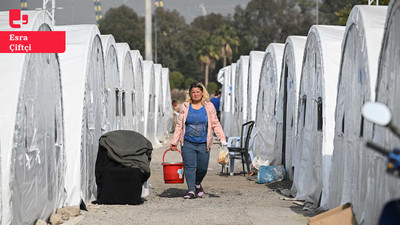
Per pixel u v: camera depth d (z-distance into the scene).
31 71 11.21
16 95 10.27
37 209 11.55
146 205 15.14
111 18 131.12
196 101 16.31
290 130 19.58
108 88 19.16
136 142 15.62
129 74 26.56
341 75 12.98
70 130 14.70
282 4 133.75
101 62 18.08
